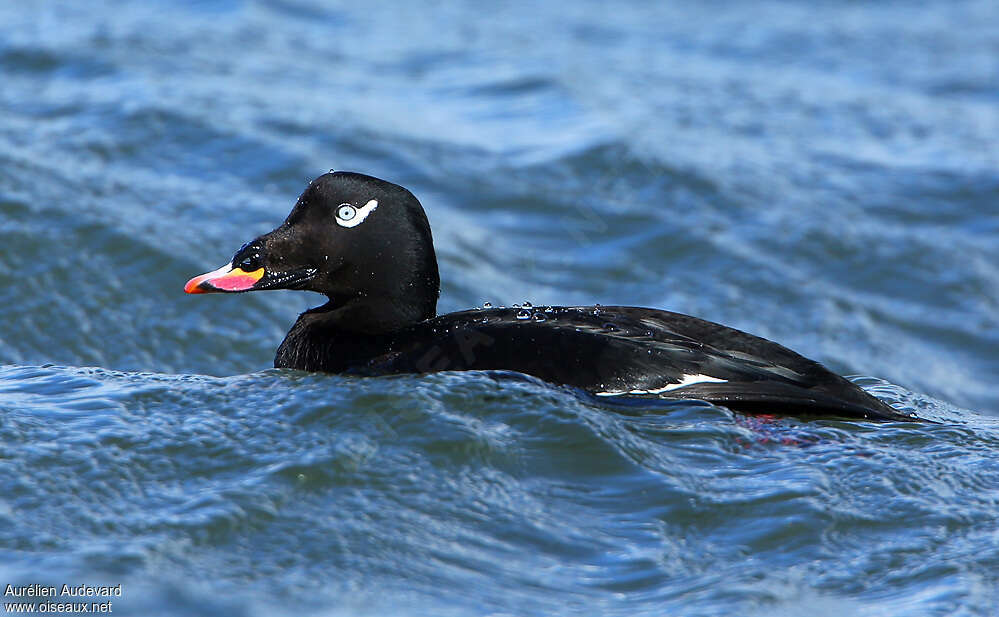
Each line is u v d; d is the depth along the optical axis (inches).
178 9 811.4
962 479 276.1
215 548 245.3
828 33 864.3
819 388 308.0
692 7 911.7
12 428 284.0
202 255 505.4
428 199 592.4
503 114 690.8
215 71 703.7
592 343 311.9
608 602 236.1
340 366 329.7
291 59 749.3
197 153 597.0
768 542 253.8
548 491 268.5
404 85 729.0
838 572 244.2
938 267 568.1
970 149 679.1
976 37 867.4
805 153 666.2
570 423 284.8
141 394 305.9
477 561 246.4
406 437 281.4
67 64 681.0
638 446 281.9
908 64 812.0
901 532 256.5
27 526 248.7
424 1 893.8
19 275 479.2
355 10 857.5
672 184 615.5
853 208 610.2
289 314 489.1
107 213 522.3
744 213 596.4
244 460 273.3
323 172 592.7
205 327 472.7
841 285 552.7
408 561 245.0
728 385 305.0
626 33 846.5
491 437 281.0
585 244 569.6
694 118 697.6
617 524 259.3
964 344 522.6
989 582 239.9
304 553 245.3
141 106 629.3
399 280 341.4
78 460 271.7
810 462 278.8
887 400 350.0
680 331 324.8
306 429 285.1
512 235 575.8
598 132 657.6
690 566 246.8
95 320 467.2
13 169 545.0
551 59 778.2
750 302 530.6
